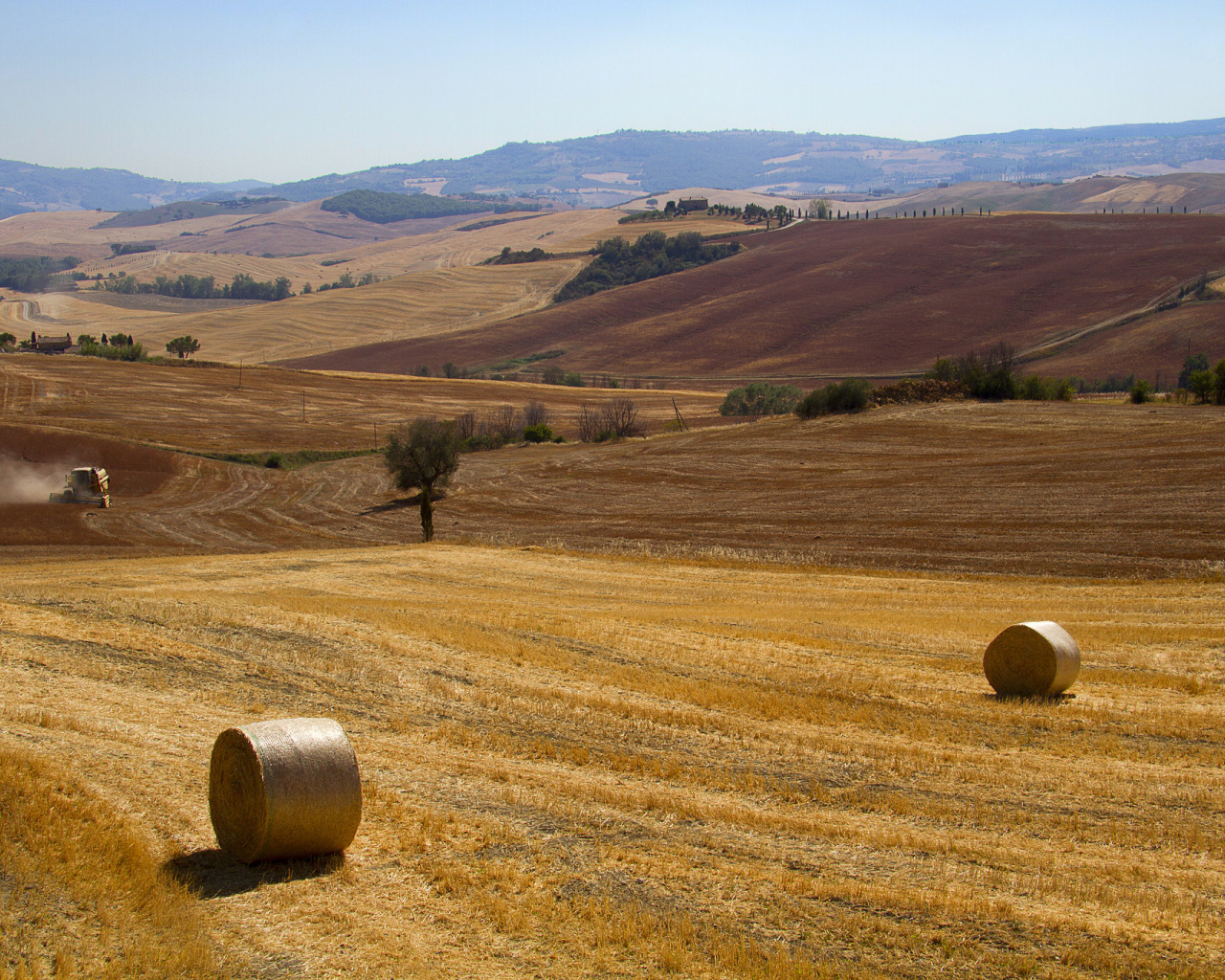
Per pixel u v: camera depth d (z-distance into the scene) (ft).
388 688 46.70
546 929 23.43
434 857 27.32
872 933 23.62
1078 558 96.27
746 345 467.11
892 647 62.08
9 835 25.34
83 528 156.76
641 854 28.07
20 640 48.75
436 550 114.32
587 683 50.06
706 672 54.19
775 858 28.25
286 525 164.14
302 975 20.92
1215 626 66.49
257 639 54.44
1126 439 149.89
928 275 527.40
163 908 22.99
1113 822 32.04
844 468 161.68
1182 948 23.15
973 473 143.64
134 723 37.19
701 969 21.77
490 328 547.90
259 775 25.25
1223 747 41.09
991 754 39.83
